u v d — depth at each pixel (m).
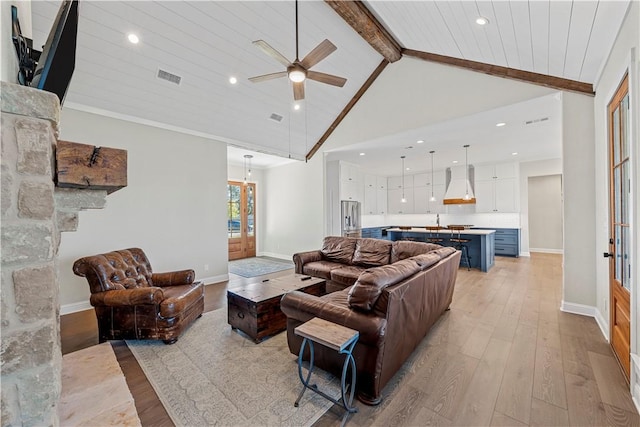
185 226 4.47
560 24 2.06
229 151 6.10
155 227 4.12
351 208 7.15
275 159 6.93
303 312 2.08
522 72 3.34
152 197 4.09
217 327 2.95
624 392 1.85
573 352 2.37
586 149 3.10
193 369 2.16
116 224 3.75
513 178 7.48
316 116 5.39
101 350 1.73
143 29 2.96
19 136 0.81
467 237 6.02
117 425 1.18
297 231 7.07
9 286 0.80
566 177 3.24
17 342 0.81
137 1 2.72
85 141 3.48
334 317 1.89
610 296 2.50
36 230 0.84
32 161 0.83
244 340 2.65
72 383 1.42
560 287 4.37
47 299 0.85
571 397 1.81
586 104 3.09
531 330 2.80
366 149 5.96
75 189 1.13
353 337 1.62
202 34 3.21
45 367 0.85
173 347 2.51
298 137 5.88
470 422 1.61
